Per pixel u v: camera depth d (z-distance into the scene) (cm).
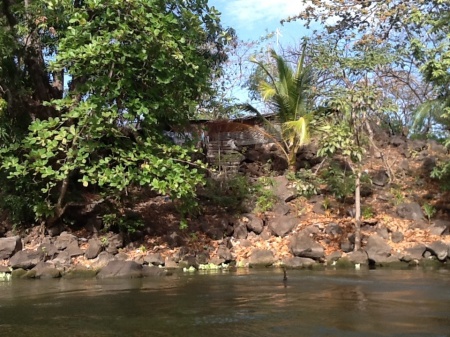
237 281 821
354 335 449
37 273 938
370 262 1043
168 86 1045
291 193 1316
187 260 1059
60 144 992
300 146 1410
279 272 948
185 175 1004
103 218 1145
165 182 977
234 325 496
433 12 1162
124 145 1041
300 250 1075
